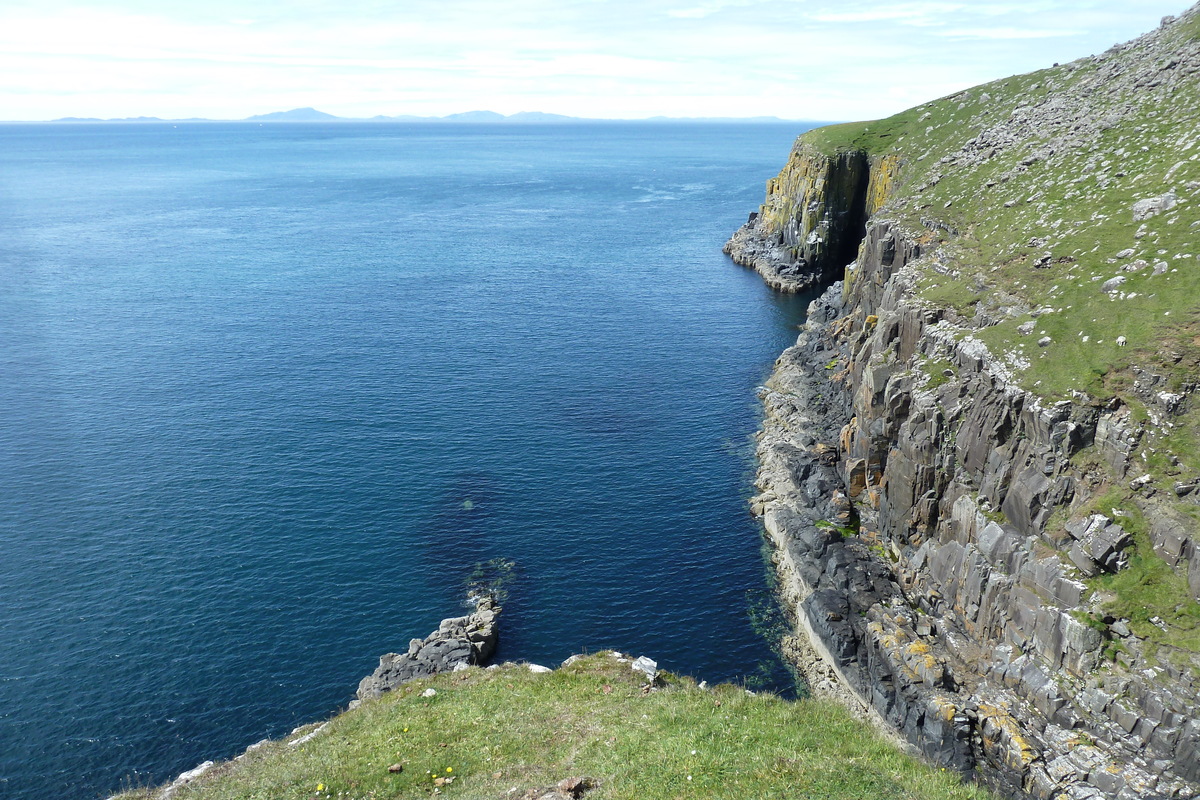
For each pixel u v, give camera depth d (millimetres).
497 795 27047
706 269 164500
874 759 28578
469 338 116750
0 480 72812
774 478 73750
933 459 58031
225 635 53688
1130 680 38688
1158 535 41469
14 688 48500
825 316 118250
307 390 95812
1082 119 92188
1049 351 52719
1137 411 45406
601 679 38938
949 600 52719
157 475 74562
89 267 162625
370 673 50688
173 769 43344
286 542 64375
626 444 82812
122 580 58938
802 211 155500
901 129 149750
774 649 54062
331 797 28000
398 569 61375
